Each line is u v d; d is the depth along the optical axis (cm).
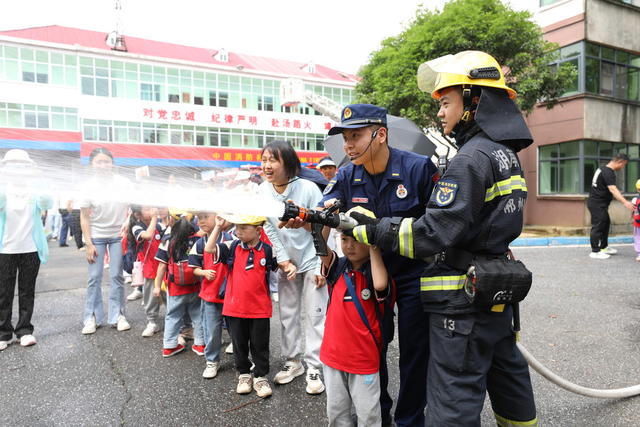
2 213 352
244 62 2866
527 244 956
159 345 363
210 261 297
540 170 1357
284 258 272
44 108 1878
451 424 147
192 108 2212
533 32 1017
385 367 222
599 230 742
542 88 1055
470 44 983
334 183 213
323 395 269
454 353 150
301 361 330
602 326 371
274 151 267
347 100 2959
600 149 1272
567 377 274
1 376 298
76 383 287
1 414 245
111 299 411
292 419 239
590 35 1235
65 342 370
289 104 1703
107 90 2045
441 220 142
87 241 392
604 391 234
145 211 401
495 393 168
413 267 198
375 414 192
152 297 388
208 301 294
